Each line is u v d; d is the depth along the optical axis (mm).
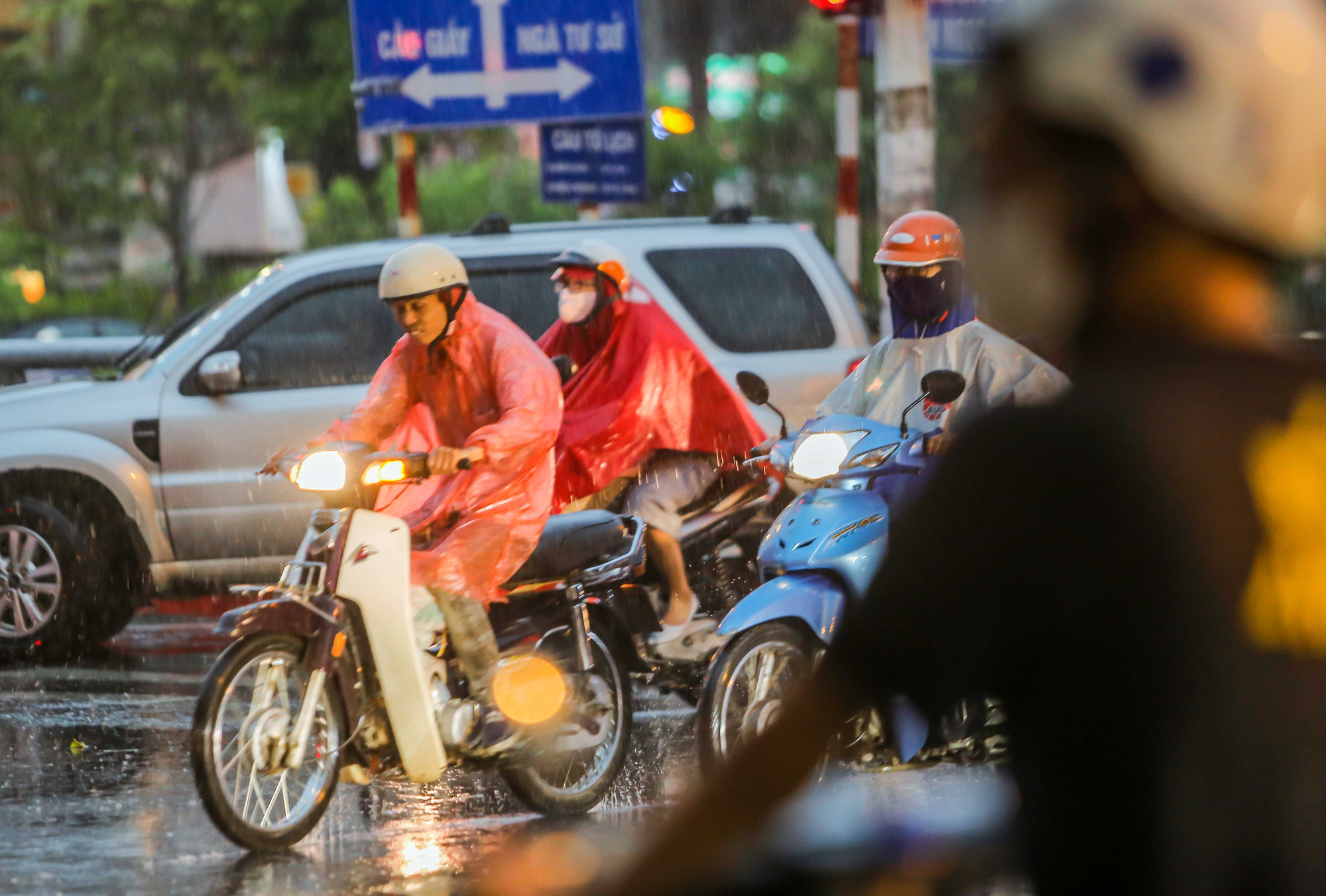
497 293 24156
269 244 77438
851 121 31516
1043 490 3451
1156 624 3373
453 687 14266
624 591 15406
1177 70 3430
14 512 22781
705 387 19609
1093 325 3605
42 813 14875
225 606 27953
